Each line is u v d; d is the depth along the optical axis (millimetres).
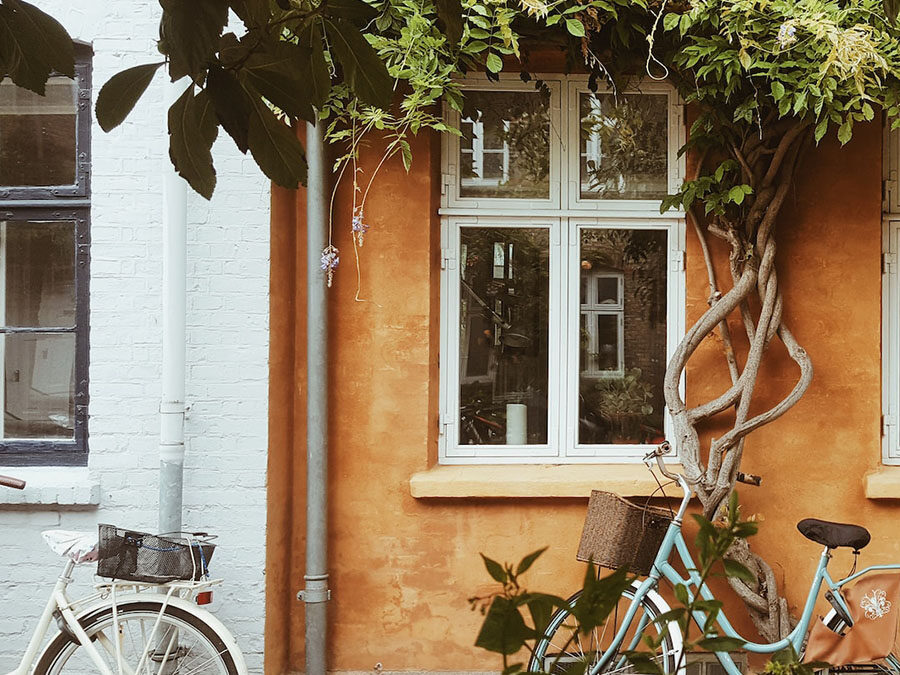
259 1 1155
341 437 4387
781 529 4355
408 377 4383
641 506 3873
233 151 4090
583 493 4277
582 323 4598
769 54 3871
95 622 3457
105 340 4098
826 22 3602
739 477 4094
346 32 1106
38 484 4047
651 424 4586
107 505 4098
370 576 4371
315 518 4242
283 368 4316
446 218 4570
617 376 4598
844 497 4348
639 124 4578
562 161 4578
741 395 4199
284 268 4324
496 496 4297
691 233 4484
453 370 4586
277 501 4250
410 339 4383
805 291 4383
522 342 4602
